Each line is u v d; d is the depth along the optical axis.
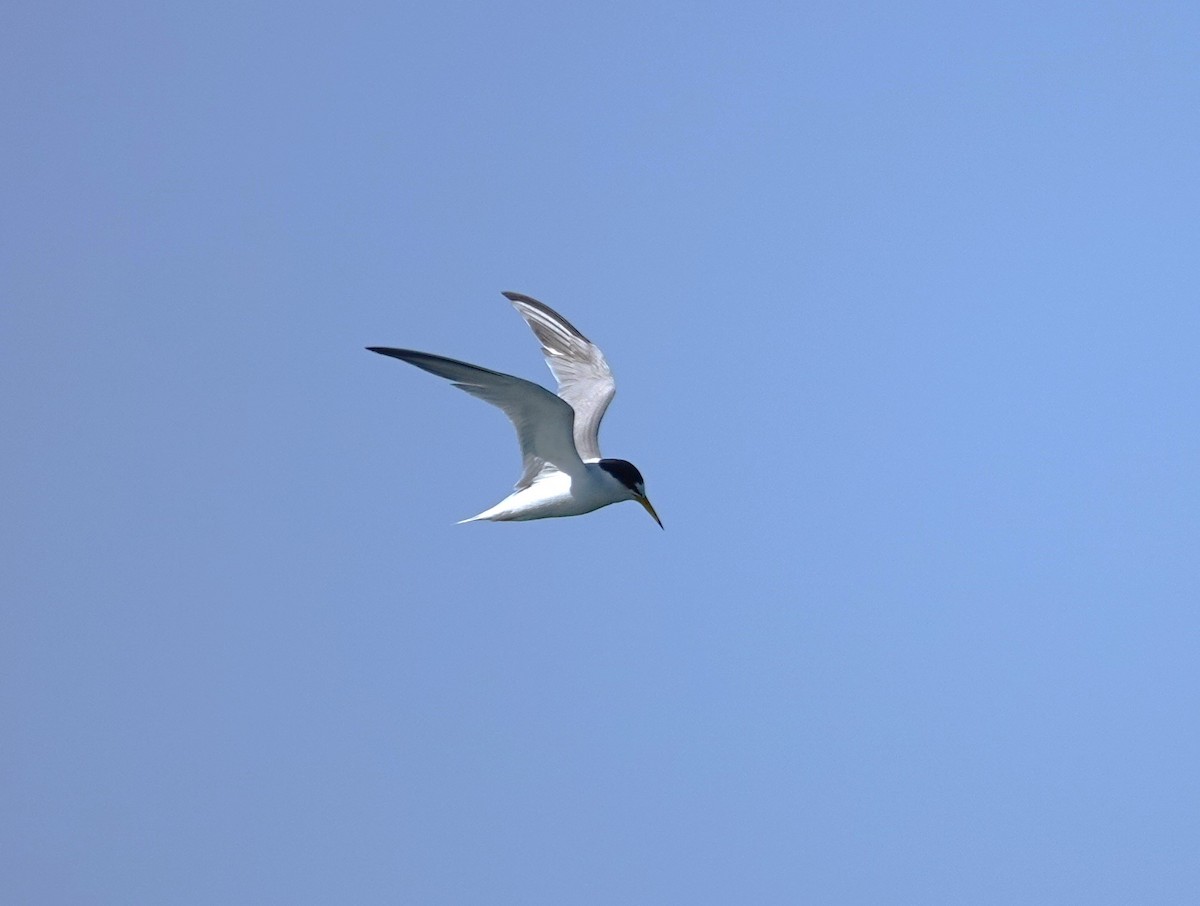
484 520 18.08
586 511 18.19
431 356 15.45
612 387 20.77
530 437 17.42
